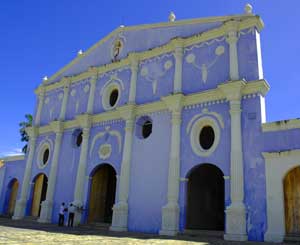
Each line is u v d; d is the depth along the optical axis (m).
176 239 13.34
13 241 9.91
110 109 21.25
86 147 21.77
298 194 13.50
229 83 15.68
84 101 23.70
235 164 14.70
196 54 18.38
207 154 16.02
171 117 17.83
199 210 18.88
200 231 15.34
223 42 17.48
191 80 18.08
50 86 27.08
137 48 21.67
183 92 18.09
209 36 18.08
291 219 13.34
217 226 19.38
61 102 25.62
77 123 23.17
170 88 18.81
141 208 17.62
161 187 17.19
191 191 18.81
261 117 14.88
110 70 22.69
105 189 22.16
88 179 21.05
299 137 13.70
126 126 19.69
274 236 13.05
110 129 20.95
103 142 21.03
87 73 23.98
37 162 25.17
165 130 18.06
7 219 23.59
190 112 17.34
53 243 9.95
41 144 25.53
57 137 23.91
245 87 15.61
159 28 20.91
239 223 13.77
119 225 17.77
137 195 18.06
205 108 16.81
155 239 13.09
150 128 19.66
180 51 18.92
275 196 13.53
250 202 14.09
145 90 20.03
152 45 20.89
